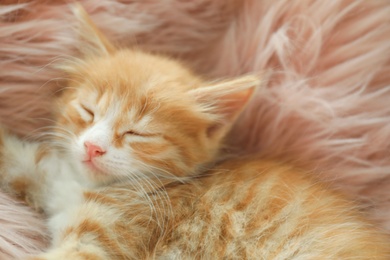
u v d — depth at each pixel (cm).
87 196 37
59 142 39
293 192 37
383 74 39
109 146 37
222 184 38
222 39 42
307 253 36
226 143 40
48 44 39
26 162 39
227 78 41
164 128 37
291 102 40
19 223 37
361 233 37
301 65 40
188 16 41
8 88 39
